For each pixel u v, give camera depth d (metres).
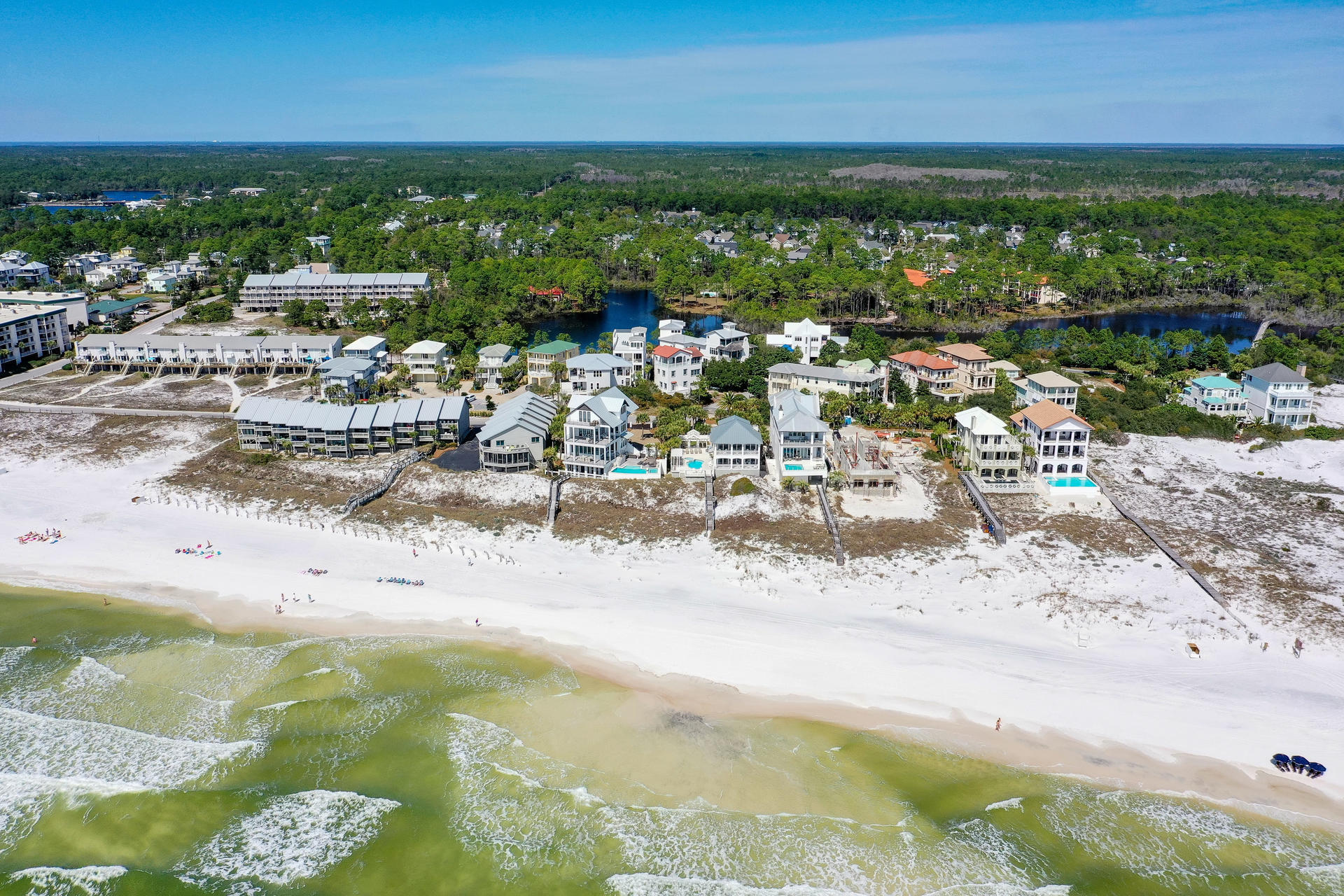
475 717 80.06
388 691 83.88
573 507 120.19
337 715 80.38
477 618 95.94
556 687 84.19
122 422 157.25
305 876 64.31
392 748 76.44
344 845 66.81
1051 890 62.34
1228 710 79.75
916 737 77.25
